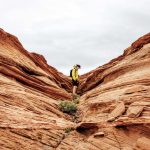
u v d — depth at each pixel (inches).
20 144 492.7
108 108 626.5
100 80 930.1
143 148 512.7
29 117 573.3
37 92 774.5
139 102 579.5
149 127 526.0
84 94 943.0
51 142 526.0
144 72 701.9
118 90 691.4
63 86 1123.9
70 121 668.1
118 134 546.0
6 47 864.9
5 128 504.1
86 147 531.2
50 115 637.9
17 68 810.2
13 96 621.9
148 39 864.3
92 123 572.1
